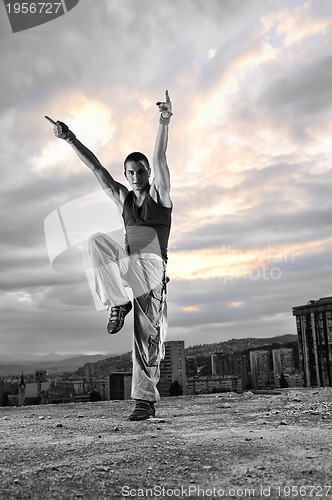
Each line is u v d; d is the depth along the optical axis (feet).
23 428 14.23
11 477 7.89
